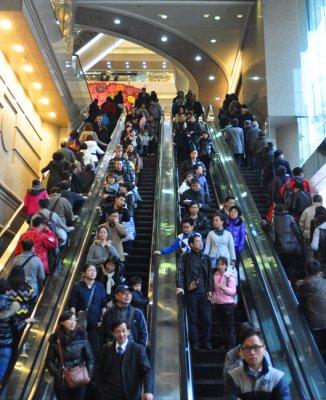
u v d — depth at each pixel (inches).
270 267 282.5
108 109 709.3
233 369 131.2
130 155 502.0
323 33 608.4
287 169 433.1
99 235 286.5
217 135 601.9
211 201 454.9
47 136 634.8
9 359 200.8
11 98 496.4
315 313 226.2
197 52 936.9
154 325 224.8
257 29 729.0
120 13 813.9
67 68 623.2
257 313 252.2
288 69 649.6
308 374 194.1
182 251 278.2
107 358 164.1
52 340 187.0
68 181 380.8
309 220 318.0
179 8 788.6
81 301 231.3
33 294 238.2
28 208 347.9
